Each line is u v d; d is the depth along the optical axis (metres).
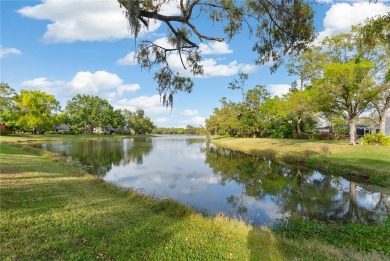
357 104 26.12
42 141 47.19
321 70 28.53
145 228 5.94
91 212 6.80
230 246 5.40
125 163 23.55
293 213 10.02
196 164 23.55
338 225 8.42
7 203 6.86
